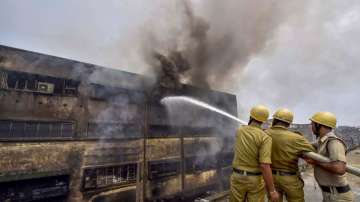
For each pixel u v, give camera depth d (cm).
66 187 1839
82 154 1934
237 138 373
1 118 1584
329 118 327
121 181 2170
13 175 1599
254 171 338
